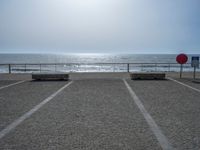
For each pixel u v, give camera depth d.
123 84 12.90
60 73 15.81
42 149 4.04
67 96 9.20
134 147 4.11
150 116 6.18
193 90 10.71
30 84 13.17
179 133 4.83
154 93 9.88
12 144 4.29
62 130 5.02
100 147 4.10
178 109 6.98
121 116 6.17
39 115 6.32
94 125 5.36
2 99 8.69
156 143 4.29
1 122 5.70
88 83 13.38
